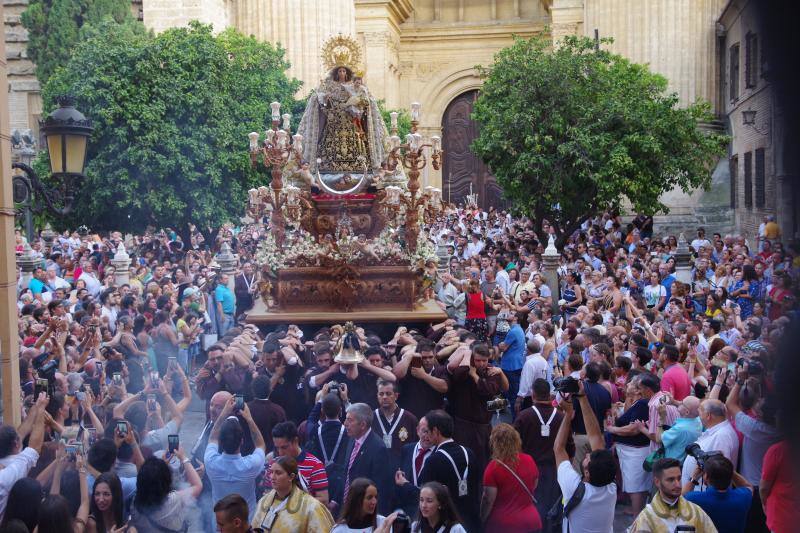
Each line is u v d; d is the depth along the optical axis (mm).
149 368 11906
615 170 26500
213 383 10008
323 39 38625
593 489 6562
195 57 26500
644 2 36219
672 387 9508
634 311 14664
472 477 7105
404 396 9555
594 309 15305
